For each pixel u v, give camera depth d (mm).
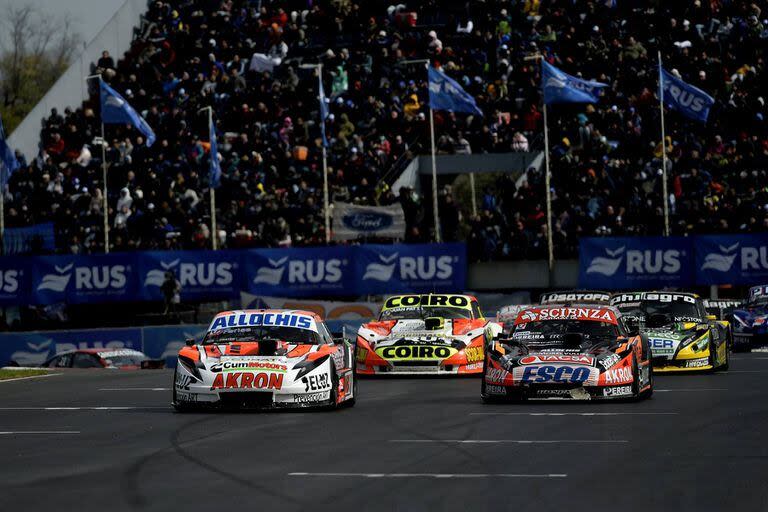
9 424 50688
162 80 155000
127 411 55781
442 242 117000
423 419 49875
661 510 27922
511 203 122875
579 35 143625
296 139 136875
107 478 33938
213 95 146000
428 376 77750
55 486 32500
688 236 113000
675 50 137875
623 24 145000
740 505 28422
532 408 54000
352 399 57250
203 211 131625
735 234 112375
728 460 36094
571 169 124375
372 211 120438
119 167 139500
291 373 53219
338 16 155375
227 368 53406
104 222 125688
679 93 117562
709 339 76375
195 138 140250
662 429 44844
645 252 113562
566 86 115938
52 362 103312
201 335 109812
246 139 137875
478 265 118438
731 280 112562
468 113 135000
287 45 156625
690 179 124125
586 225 119250
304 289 116000
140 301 122250
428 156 131500
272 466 35969
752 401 56438
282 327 58125
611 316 61312
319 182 130500
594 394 55656
